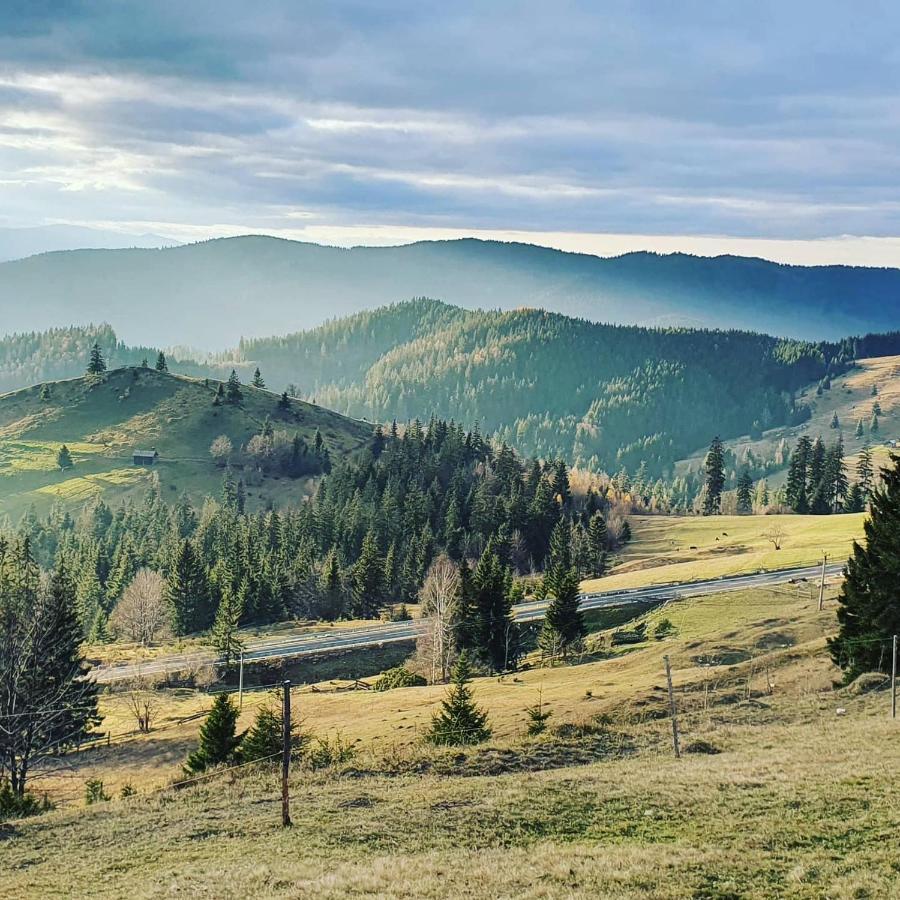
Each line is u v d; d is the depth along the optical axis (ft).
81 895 86.69
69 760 240.94
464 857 88.94
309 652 354.54
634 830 95.61
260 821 109.70
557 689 226.58
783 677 192.24
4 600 226.79
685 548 553.64
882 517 189.78
